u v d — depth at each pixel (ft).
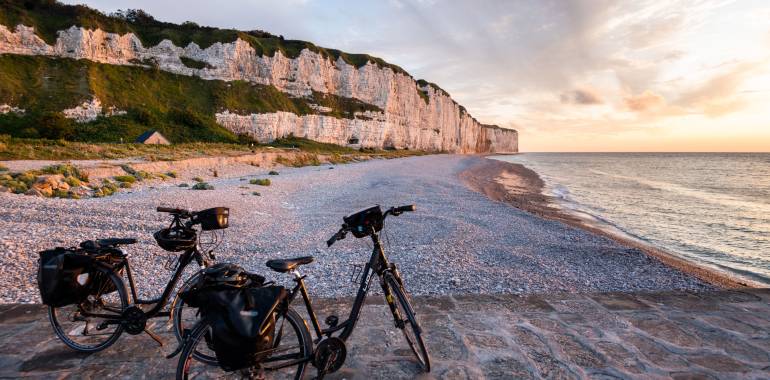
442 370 11.69
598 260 32.35
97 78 234.79
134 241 12.55
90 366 11.53
